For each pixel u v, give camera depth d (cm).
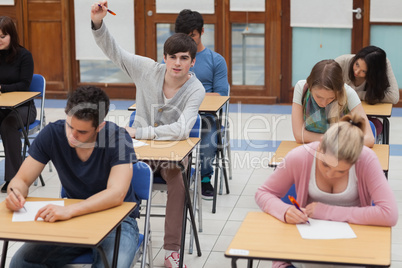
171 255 326
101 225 227
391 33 682
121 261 245
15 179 256
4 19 464
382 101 431
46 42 745
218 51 718
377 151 328
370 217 225
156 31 726
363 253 203
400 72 691
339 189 237
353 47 693
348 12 682
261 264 329
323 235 217
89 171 257
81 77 760
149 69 356
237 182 475
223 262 340
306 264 229
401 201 425
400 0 670
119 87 752
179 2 711
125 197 265
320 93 309
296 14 693
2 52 475
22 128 434
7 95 451
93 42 742
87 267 307
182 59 344
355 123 227
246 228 224
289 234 219
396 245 355
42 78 480
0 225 228
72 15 737
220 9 707
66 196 280
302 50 705
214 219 403
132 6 721
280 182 245
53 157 261
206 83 464
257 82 721
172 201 324
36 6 736
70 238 216
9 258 338
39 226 227
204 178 446
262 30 705
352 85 433
